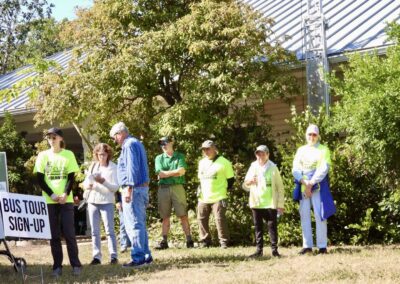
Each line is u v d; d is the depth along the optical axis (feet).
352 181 40.34
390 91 33.09
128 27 49.39
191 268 31.01
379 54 46.80
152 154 47.83
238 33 44.50
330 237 39.99
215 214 41.14
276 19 60.54
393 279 25.30
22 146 63.26
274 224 34.58
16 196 26.76
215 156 41.63
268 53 46.39
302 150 35.40
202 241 42.29
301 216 35.32
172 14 49.29
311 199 35.01
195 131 44.96
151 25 49.42
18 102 66.18
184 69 47.67
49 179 30.86
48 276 30.99
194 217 45.83
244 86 44.14
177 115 44.88
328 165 34.71
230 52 44.88
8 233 26.20
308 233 35.09
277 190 34.65
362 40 49.52
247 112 45.19
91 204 35.24
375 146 34.06
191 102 44.88
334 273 27.02
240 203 43.21
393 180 36.27
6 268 34.53
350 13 56.44
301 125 42.29
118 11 49.03
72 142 82.53
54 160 30.94
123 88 45.85
